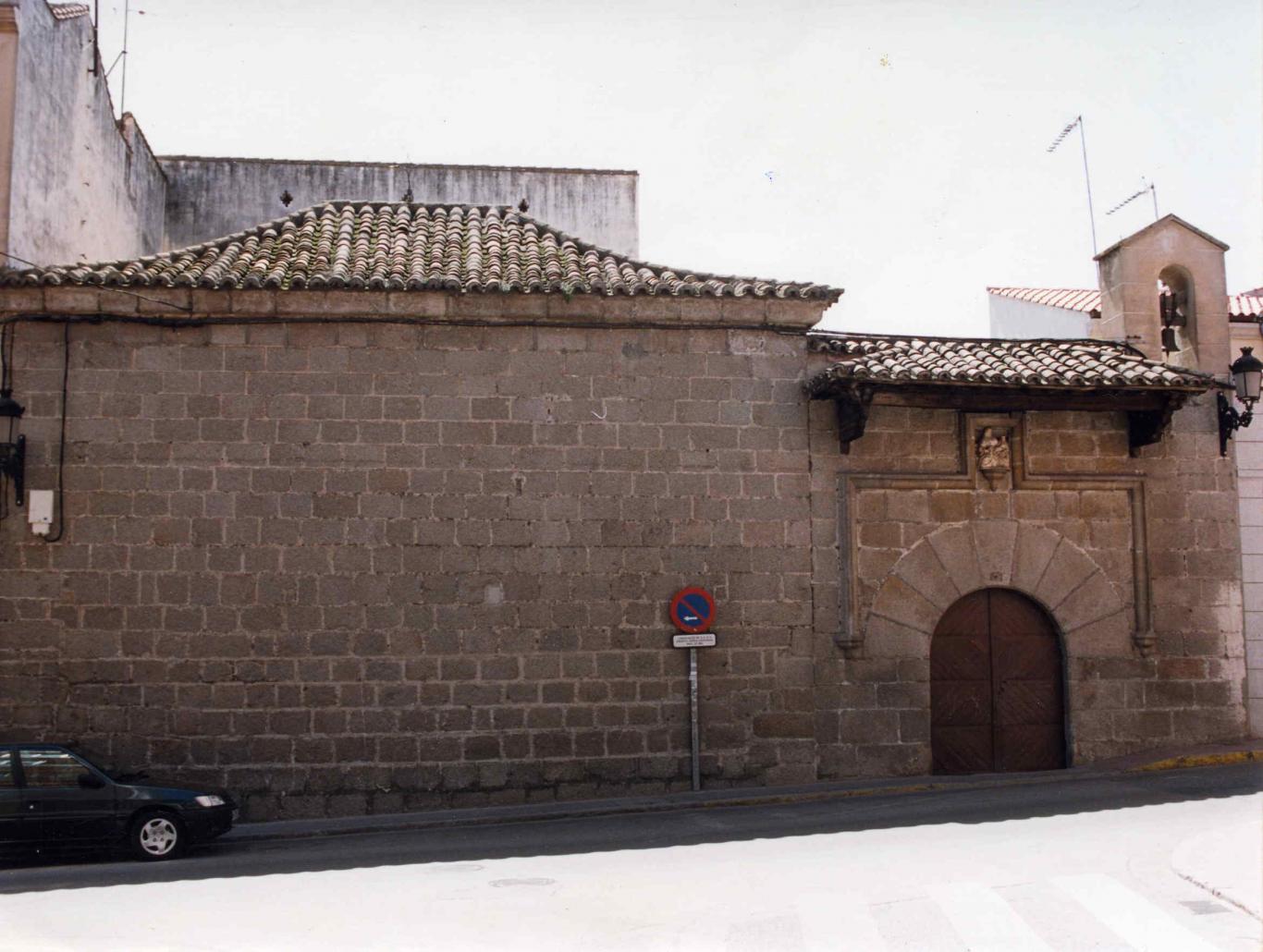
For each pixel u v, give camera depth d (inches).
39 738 527.5
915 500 590.6
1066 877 364.5
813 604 575.2
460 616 550.3
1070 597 597.0
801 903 340.5
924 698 581.3
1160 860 386.6
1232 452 617.3
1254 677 617.9
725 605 567.5
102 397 544.4
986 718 593.6
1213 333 636.1
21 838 442.3
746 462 575.2
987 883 359.3
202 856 461.4
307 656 541.3
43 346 544.7
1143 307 642.2
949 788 548.7
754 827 472.4
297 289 546.6
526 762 547.2
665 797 543.8
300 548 545.3
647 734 555.8
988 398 572.7
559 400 565.6
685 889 362.0
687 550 567.2
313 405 551.8
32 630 532.1
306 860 438.6
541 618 554.6
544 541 558.3
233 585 540.7
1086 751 590.9
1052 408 578.9
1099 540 602.9
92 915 347.3
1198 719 600.1
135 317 545.6
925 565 587.5
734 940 304.5
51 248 634.2
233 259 592.1
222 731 534.6
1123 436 609.3
